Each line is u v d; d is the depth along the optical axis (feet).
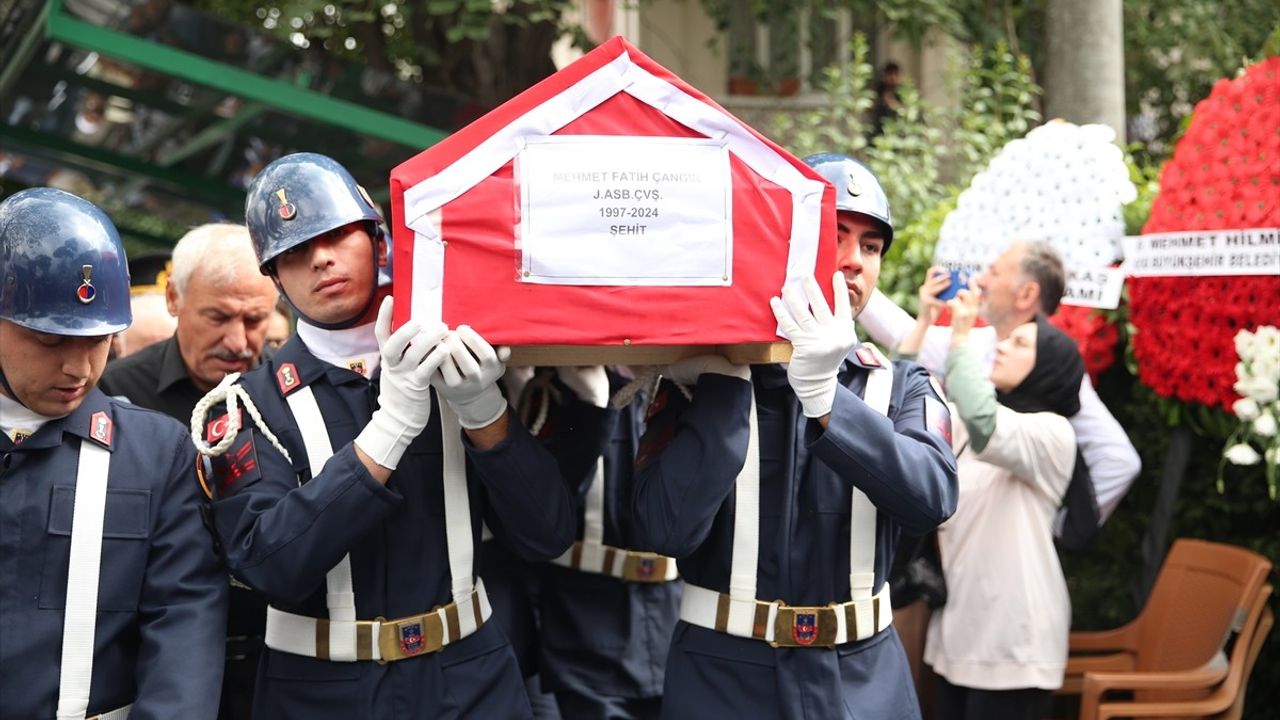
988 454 13.11
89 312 8.17
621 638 12.39
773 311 8.59
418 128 22.45
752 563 9.15
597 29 33.19
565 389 10.89
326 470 8.53
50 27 19.72
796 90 38.47
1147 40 34.68
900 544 12.92
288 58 21.42
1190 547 14.65
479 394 8.52
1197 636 14.21
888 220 9.71
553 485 9.12
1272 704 15.01
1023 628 13.26
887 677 9.32
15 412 8.41
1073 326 16.19
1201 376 14.70
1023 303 14.12
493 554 12.10
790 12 31.83
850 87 27.66
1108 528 16.56
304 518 8.42
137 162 27.30
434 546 9.01
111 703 8.46
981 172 17.89
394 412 8.43
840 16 34.53
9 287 8.05
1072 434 13.41
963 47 32.58
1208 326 14.58
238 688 10.61
